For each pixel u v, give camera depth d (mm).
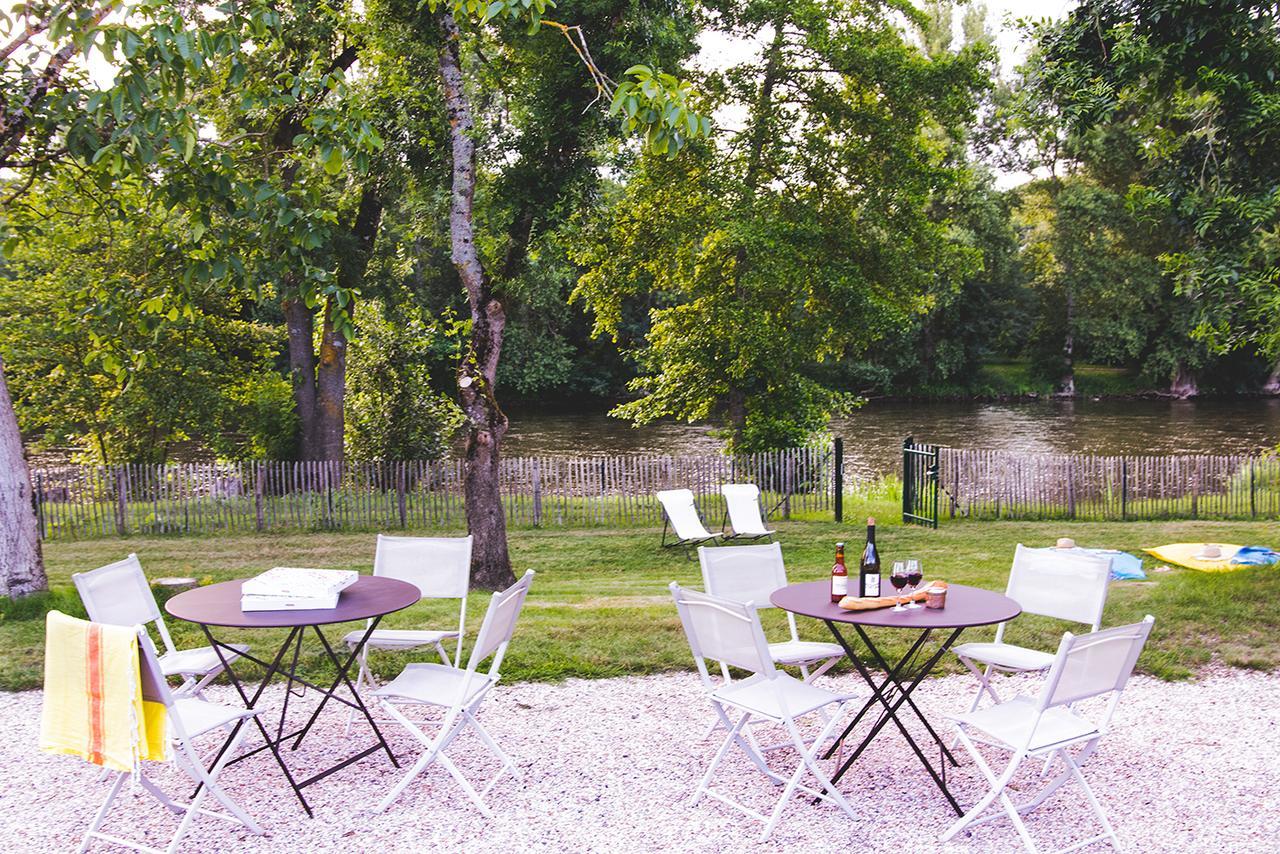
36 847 4750
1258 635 7945
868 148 20891
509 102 12438
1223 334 9789
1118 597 8992
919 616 5113
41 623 8539
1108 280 51750
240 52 7188
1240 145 9430
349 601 5465
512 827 4938
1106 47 9336
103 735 4379
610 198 20672
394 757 5734
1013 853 4652
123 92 6715
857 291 20922
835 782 5418
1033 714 5039
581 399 54000
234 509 18328
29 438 26516
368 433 24344
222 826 4965
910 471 18172
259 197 7852
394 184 14828
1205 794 5281
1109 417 43656
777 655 6168
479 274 11875
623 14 11742
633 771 5645
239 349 26156
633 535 17188
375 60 13695
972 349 56688
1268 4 8828
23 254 22703
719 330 21797
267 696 6910
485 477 11969
